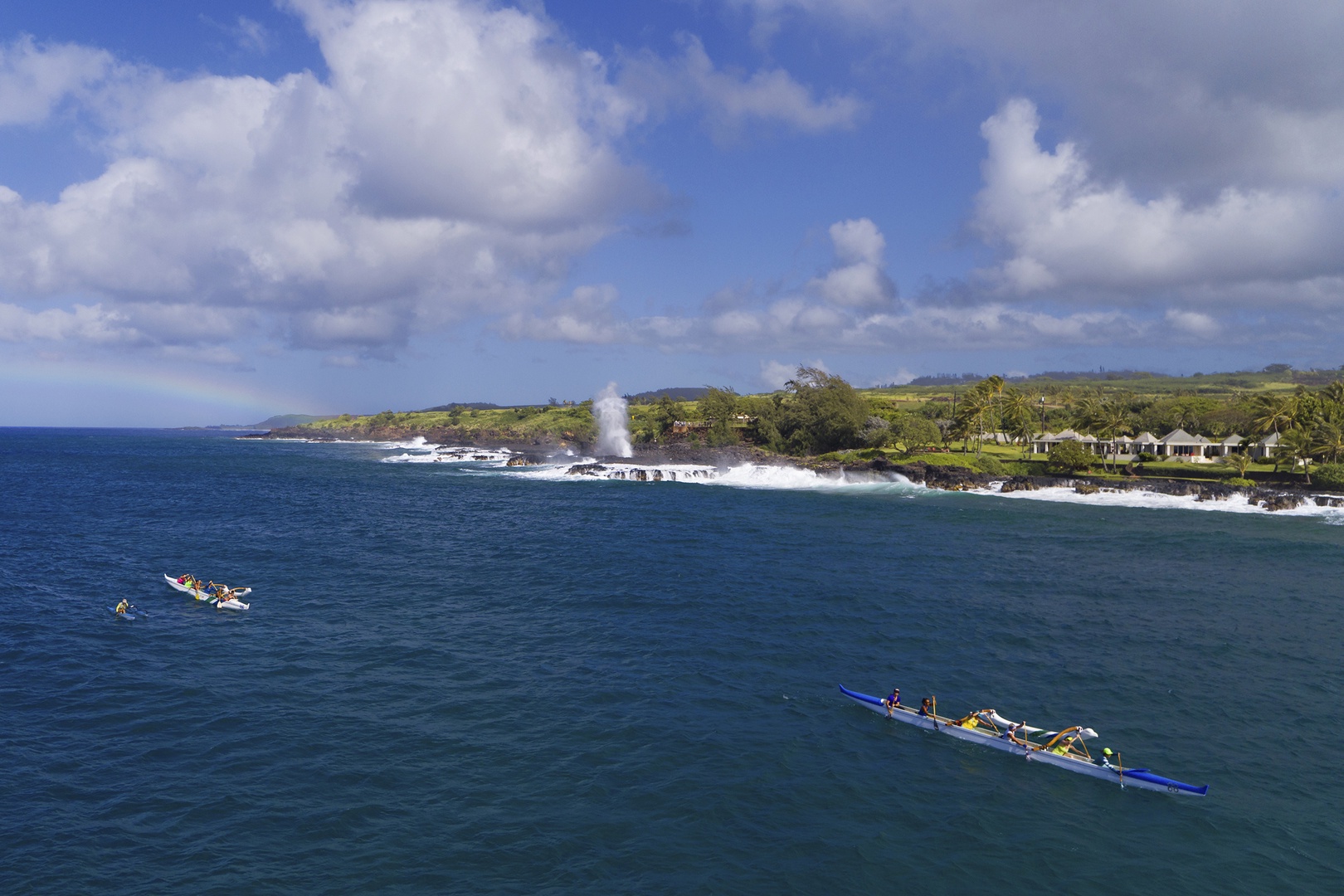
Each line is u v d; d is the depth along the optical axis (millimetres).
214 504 110812
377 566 67125
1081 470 148500
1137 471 151125
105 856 24703
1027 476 145125
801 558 71500
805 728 34812
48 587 58938
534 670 41344
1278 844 26500
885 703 36562
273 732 33719
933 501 121938
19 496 120375
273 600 55375
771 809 28094
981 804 28812
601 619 50906
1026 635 48188
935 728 34906
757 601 55406
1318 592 60875
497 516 99312
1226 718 36281
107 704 36500
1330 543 84875
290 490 132375
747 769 30922
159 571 64750
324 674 40531
